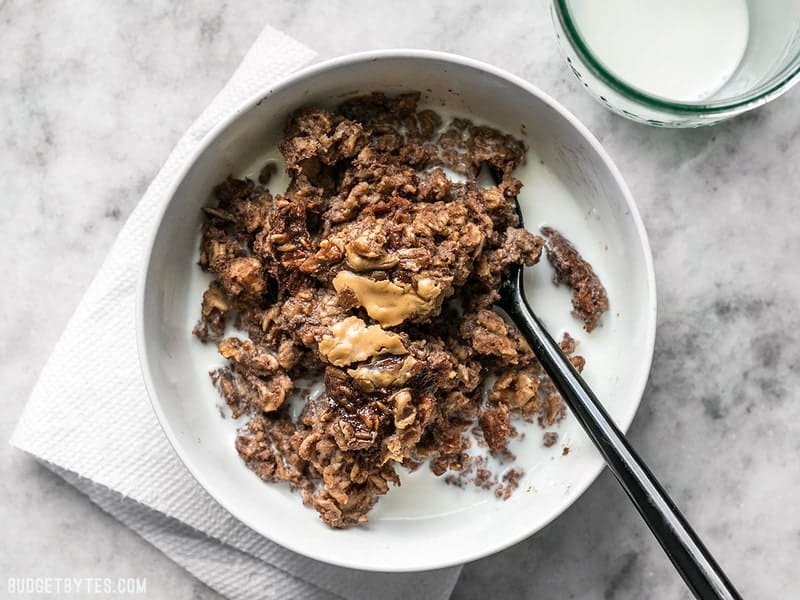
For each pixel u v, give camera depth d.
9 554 0.38
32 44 0.37
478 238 0.31
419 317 0.31
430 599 0.37
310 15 0.36
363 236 0.30
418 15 0.36
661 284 0.37
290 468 0.33
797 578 0.37
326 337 0.30
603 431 0.30
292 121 0.33
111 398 0.36
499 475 0.34
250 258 0.33
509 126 0.34
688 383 0.37
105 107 0.37
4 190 0.37
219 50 0.37
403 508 0.34
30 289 0.37
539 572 0.37
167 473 0.36
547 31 0.36
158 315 0.32
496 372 0.33
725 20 0.34
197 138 0.35
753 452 0.37
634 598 0.37
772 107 0.37
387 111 0.34
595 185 0.33
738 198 0.37
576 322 0.34
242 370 0.33
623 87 0.32
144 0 0.37
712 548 0.37
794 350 0.37
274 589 0.37
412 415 0.30
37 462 0.38
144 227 0.35
